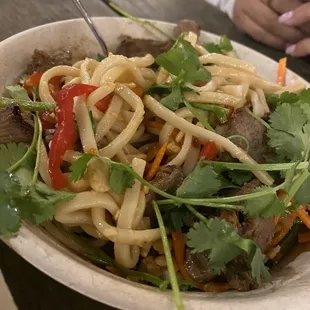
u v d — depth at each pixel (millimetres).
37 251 119
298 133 176
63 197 139
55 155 150
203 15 331
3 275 142
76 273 118
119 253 152
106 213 159
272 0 328
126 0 305
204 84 203
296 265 177
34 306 138
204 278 147
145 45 230
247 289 147
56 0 276
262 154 189
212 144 178
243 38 333
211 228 137
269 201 151
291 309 132
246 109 199
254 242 144
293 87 226
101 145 172
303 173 161
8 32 243
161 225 147
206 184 153
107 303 117
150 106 182
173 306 122
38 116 162
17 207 127
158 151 179
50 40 207
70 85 167
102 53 227
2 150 142
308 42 318
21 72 190
